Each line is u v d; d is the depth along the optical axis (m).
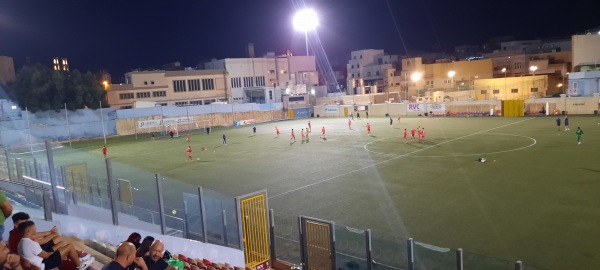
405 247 15.09
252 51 106.69
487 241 17.64
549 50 100.94
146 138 68.50
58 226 12.70
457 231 19.08
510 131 50.72
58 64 104.31
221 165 40.25
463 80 93.75
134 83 85.19
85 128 69.94
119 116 73.81
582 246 16.38
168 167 40.59
